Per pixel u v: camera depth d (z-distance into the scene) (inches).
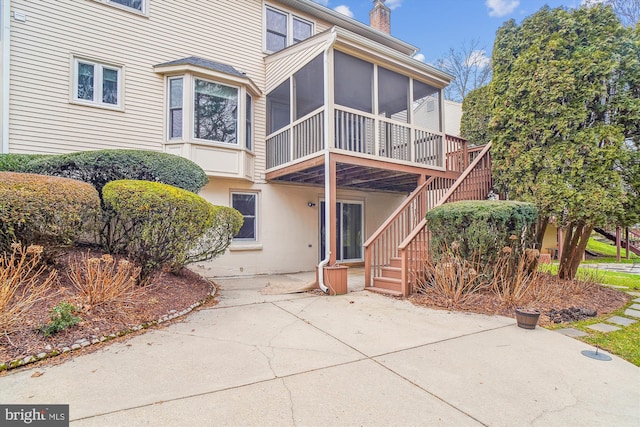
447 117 568.1
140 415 88.1
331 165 255.6
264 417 88.4
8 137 252.1
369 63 283.7
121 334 145.2
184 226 191.6
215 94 314.2
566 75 223.6
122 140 291.7
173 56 319.6
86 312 147.5
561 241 496.1
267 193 360.8
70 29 276.5
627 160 211.6
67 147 271.7
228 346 137.1
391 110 392.8
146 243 187.5
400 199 469.1
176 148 301.0
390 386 106.0
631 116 215.8
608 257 590.2
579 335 157.1
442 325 167.9
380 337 150.0
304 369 116.9
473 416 90.8
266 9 373.1
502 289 208.5
